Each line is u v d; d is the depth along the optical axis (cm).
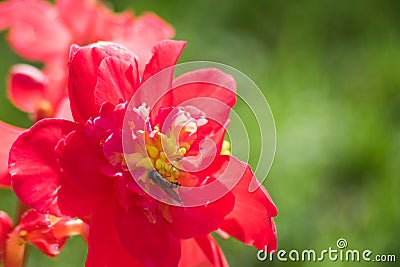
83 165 34
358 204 72
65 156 34
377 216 71
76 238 66
